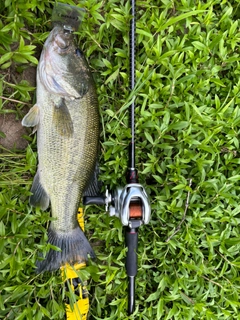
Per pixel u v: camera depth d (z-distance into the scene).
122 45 0.55
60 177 0.50
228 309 0.60
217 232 0.58
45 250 0.52
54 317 0.54
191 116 0.56
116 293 0.58
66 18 0.49
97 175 0.54
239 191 0.60
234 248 0.59
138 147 0.57
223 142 0.58
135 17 0.50
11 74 0.52
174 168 0.56
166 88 0.55
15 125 0.55
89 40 0.53
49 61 0.45
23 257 0.53
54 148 0.49
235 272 0.59
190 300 0.58
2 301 0.51
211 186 0.57
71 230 0.53
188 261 0.59
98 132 0.51
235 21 0.56
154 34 0.55
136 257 0.53
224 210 0.58
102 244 0.59
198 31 0.56
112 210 0.52
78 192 0.52
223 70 0.59
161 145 0.56
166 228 0.58
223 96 0.59
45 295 0.54
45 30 0.52
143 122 0.55
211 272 0.59
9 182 0.52
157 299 0.59
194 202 0.59
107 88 0.55
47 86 0.46
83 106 0.49
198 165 0.56
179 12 0.56
